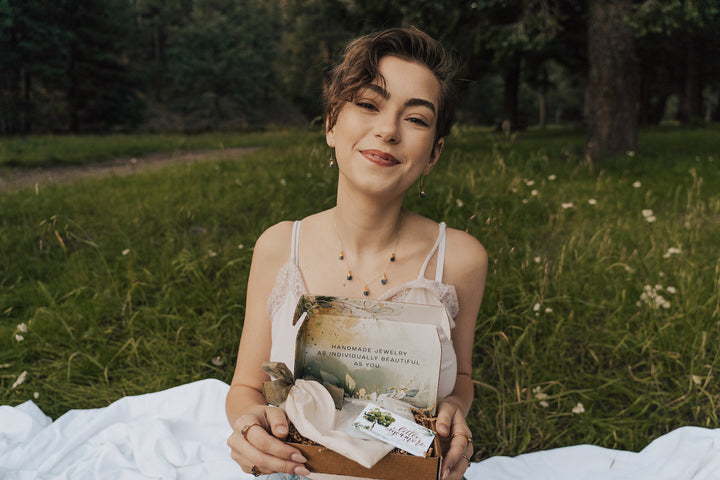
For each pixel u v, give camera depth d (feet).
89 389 8.92
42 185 24.84
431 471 3.20
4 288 12.50
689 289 10.92
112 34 124.98
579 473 7.18
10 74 102.99
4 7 66.59
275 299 4.42
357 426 3.34
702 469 7.04
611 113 30.25
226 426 8.12
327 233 4.45
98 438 7.70
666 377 9.21
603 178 24.22
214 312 10.76
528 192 19.35
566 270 12.53
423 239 4.50
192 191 21.34
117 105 128.06
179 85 183.32
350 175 3.85
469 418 8.34
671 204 19.38
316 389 3.46
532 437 8.04
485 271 4.74
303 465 3.35
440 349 3.51
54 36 103.86
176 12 211.41
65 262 13.97
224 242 14.96
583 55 67.67
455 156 28.53
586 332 10.30
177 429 8.00
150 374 9.32
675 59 91.45
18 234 15.93
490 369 9.52
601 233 15.28
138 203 18.89
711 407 8.47
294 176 23.21
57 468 7.22
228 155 43.83
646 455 7.46
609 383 8.64
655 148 37.19
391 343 3.54
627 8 29.40
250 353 4.75
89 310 10.95
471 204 17.25
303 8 151.84
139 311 10.90
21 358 9.54
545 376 8.95
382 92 3.61
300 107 154.40
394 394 3.60
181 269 12.64
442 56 3.87
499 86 168.04
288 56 161.68
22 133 102.47
